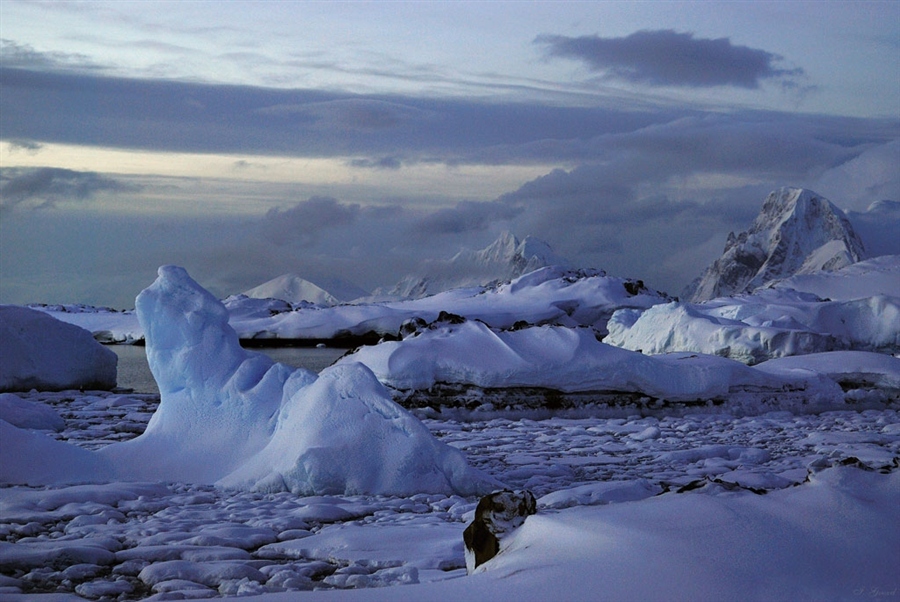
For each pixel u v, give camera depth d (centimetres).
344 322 7038
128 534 763
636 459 1327
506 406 1992
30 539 753
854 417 1930
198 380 1183
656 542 428
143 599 566
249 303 8119
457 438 1572
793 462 1248
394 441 1020
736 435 1623
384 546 706
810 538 435
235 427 1149
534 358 2031
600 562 420
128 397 2303
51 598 550
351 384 1066
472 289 8294
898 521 459
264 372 1202
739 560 407
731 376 2078
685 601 379
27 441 1114
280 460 1043
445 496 980
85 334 2669
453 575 608
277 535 772
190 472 1117
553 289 7412
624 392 2052
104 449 1151
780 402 2094
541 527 478
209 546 713
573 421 1844
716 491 534
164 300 1207
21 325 2539
